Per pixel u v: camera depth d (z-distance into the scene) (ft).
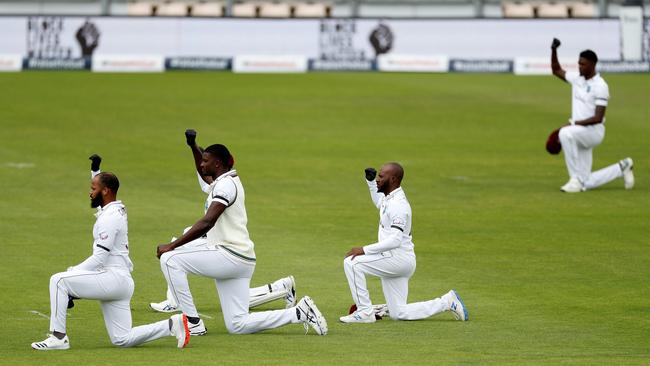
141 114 343.46
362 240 194.29
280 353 120.26
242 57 453.99
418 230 202.90
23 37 451.12
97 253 120.47
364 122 335.06
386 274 138.82
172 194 235.40
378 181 138.92
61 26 450.71
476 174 261.24
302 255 182.19
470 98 381.81
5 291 155.53
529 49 449.89
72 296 121.70
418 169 266.36
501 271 171.32
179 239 127.34
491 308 148.15
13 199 228.22
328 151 289.94
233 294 131.13
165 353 120.26
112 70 451.12
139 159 275.59
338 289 160.15
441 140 307.37
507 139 309.22
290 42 456.86
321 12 514.68
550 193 238.89
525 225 207.00
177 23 454.81
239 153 285.43
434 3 515.91
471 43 452.35
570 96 387.34
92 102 364.99
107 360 116.26
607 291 158.10
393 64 454.81
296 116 344.49
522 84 417.28
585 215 215.92
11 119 330.75
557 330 134.72
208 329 135.95
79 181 248.52
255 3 520.83
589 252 184.75
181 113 346.74
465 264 176.14
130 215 213.87
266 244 190.19
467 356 119.03
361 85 411.95
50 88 395.14
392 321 140.97
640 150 290.56
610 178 241.35
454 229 203.72
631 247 188.44
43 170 260.21
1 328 134.31
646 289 159.43
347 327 136.67
